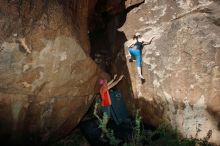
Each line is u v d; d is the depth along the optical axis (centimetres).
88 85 553
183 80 554
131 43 659
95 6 731
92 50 714
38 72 455
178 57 576
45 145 545
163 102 578
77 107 552
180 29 600
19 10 422
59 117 527
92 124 614
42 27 436
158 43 621
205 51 544
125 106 655
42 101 488
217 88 513
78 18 532
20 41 423
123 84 663
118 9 729
